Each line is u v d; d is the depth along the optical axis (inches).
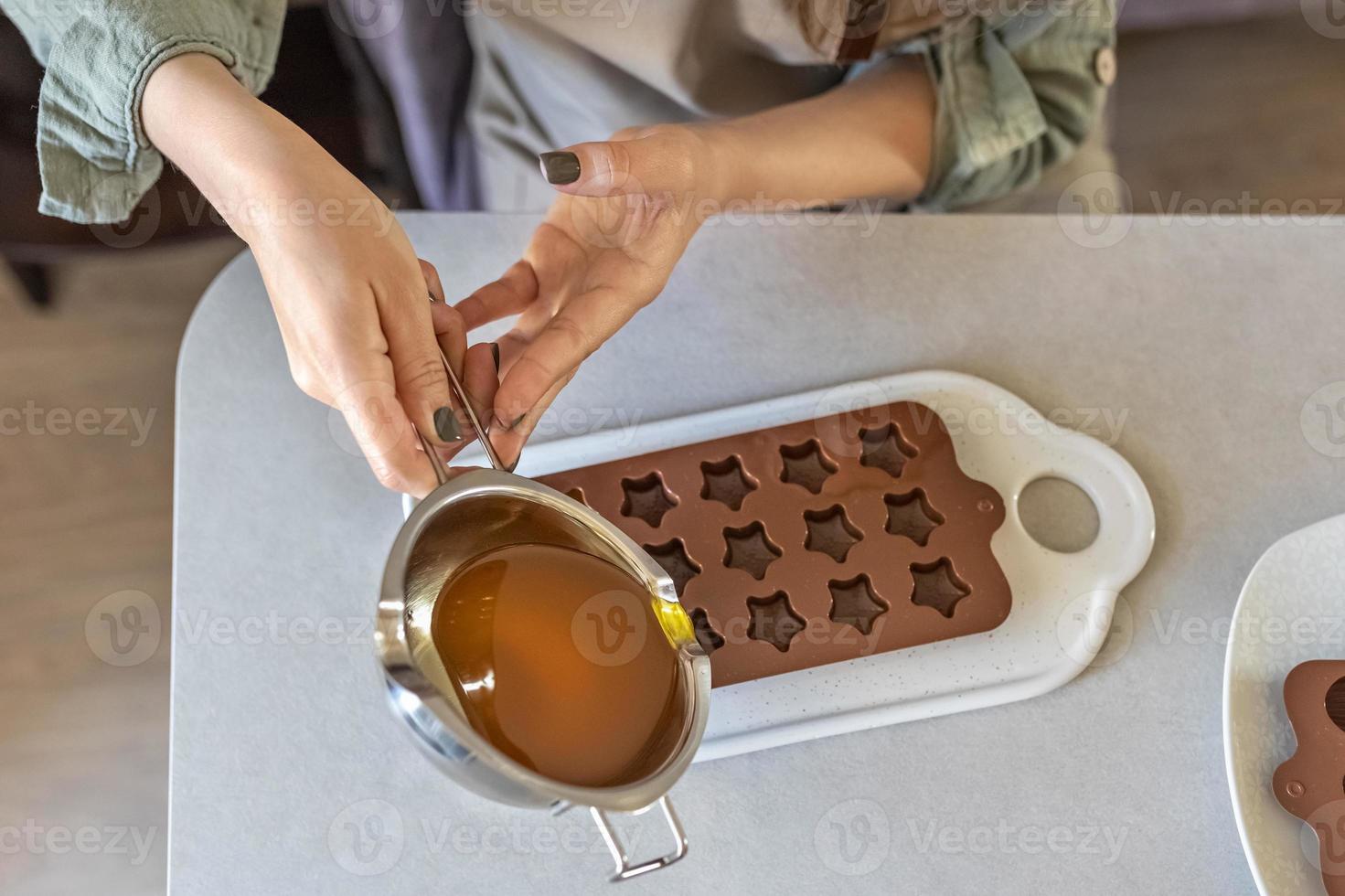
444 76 33.3
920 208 32.0
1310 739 19.6
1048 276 26.4
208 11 22.1
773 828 20.3
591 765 16.0
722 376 24.9
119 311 51.0
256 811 20.1
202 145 20.2
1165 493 24.0
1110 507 23.2
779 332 25.5
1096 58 30.3
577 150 20.2
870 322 25.7
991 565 22.1
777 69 30.8
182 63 21.3
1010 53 29.3
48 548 46.3
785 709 21.0
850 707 21.0
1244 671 21.0
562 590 17.4
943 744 21.1
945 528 22.4
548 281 23.5
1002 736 21.2
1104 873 20.1
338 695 21.2
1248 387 25.2
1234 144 58.9
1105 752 21.1
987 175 30.2
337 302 18.0
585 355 21.2
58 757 42.2
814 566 21.9
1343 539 21.7
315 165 19.4
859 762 21.0
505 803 14.9
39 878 40.2
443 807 20.4
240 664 21.3
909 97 29.6
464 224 26.0
